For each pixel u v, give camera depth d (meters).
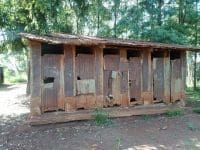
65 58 11.18
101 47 11.48
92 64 11.65
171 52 14.12
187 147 8.93
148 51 12.83
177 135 10.02
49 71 10.98
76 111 11.27
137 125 11.06
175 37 18.31
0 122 11.92
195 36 21.58
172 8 21.20
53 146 8.77
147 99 12.81
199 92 20.77
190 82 27.12
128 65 12.38
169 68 13.52
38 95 10.77
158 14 21.16
